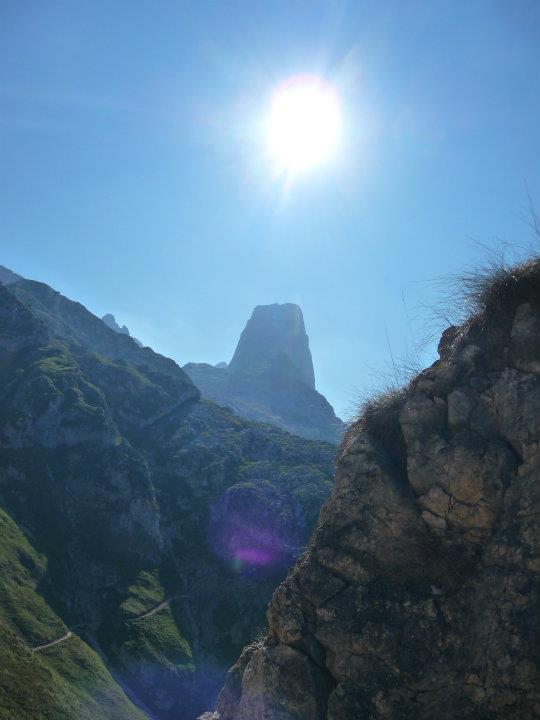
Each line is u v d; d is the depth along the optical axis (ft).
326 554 22.31
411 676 19.54
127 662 179.11
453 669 19.19
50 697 130.11
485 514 20.51
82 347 345.31
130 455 263.29
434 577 20.65
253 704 21.72
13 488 228.22
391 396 24.66
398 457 23.13
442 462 21.53
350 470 23.04
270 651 22.09
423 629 19.99
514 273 22.70
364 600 21.15
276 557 245.24
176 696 177.99
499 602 19.15
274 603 22.85
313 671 20.99
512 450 20.77
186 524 259.80
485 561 19.94
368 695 19.81
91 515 235.20
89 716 135.95
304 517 262.06
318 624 21.49
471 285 24.13
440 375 22.97
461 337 23.57
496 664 18.49
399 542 21.54
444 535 21.02
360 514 22.40
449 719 18.67
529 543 19.34
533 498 19.74
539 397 20.53
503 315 22.53
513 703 18.07
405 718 19.16
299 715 20.54
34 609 175.22
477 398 21.85
